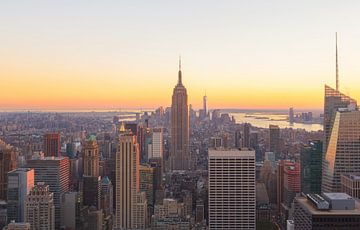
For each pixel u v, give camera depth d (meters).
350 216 140.00
